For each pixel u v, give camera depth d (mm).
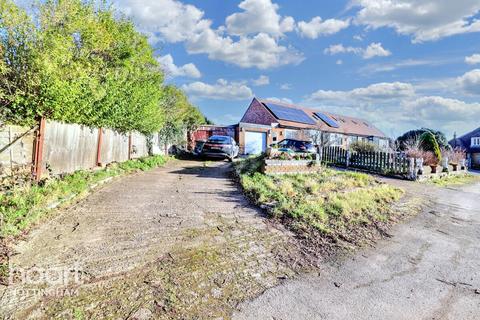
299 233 4902
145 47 12930
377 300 3082
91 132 8367
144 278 3152
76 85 6988
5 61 6230
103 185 7207
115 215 5016
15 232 3760
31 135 5859
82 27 8227
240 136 22125
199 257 3746
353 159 15344
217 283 3205
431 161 15328
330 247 4457
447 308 2988
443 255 4414
